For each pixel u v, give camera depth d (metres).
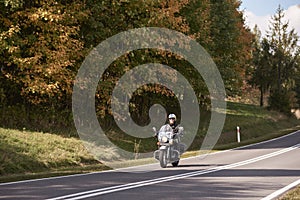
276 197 14.57
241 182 18.08
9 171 22.17
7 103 36.12
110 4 37.78
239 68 68.25
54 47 34.31
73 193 14.57
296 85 106.06
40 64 33.78
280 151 36.19
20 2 31.84
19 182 17.45
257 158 30.02
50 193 14.55
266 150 37.62
